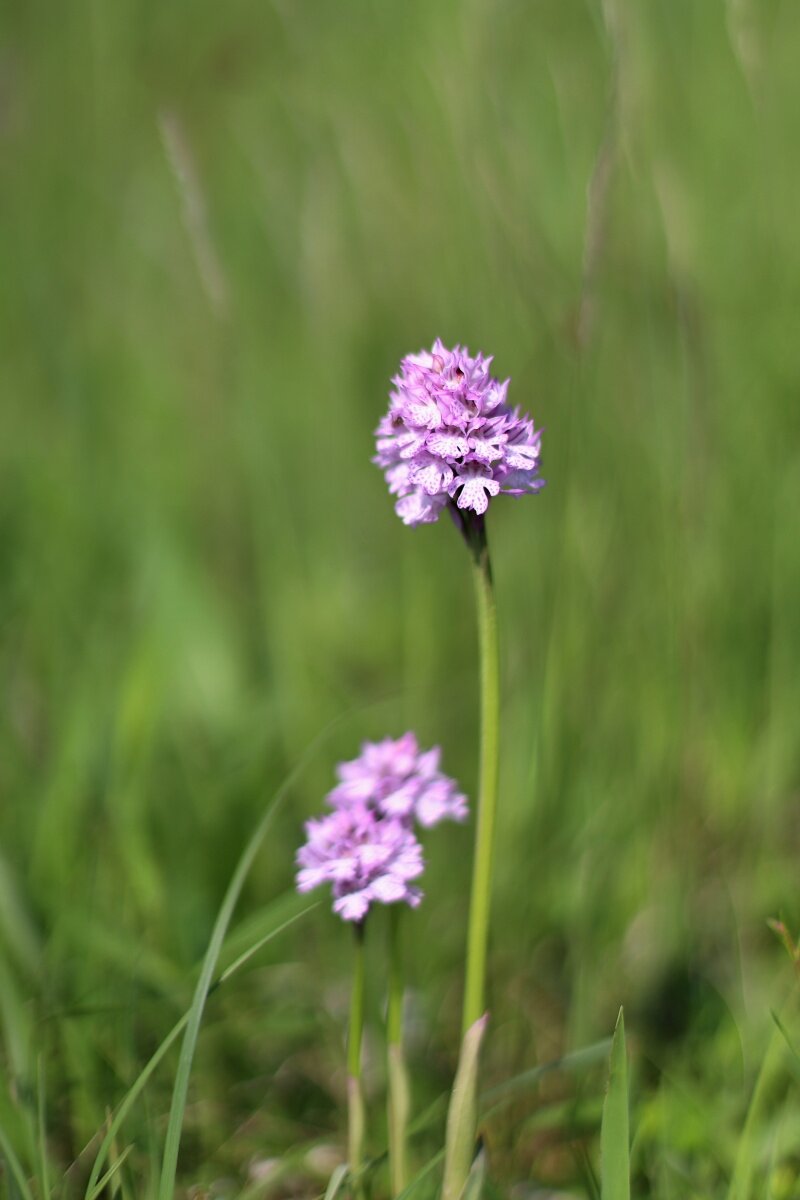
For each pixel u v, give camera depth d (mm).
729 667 995
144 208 1487
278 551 1198
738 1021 860
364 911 764
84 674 1003
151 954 868
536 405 1007
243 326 1384
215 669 1085
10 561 1272
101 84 1543
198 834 953
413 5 1224
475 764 1002
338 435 1276
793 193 1083
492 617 763
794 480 1019
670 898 924
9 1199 783
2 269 1553
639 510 1001
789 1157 833
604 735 970
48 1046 846
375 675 1195
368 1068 888
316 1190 848
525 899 932
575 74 1056
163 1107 846
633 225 1005
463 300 1142
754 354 1055
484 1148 773
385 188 1225
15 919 867
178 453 1481
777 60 1101
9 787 956
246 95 1406
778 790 962
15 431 1452
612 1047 759
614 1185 758
